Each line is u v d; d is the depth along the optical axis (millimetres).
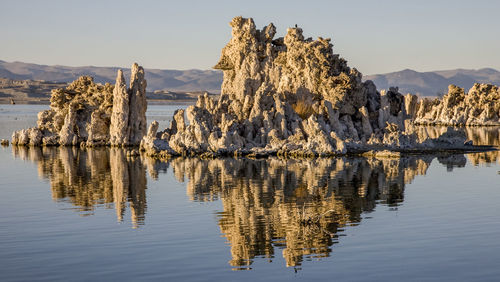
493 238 44250
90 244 43719
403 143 109875
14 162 95500
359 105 114812
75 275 36938
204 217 52625
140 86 123062
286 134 105750
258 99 108625
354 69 113938
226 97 121688
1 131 174875
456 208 55625
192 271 37469
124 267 38344
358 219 51312
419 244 42781
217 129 106375
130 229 48281
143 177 77688
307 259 39625
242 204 58500
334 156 99625
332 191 65625
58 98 127438
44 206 58250
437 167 85625
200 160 96188
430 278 35656
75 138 124375
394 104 124438
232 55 124000
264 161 93562
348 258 39656
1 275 37094
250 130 106688
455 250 41219
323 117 111062
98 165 91062
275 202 59438
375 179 74000
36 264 39125
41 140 126688
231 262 39125
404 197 61719
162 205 58406
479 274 36281
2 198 62844
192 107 105875
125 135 120875
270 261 39250
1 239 45344
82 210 56156
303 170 82438
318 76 113125
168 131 118188
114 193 65688
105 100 125250
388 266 37938
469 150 109875
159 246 43000
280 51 122500
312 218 50312
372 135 110750
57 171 84438
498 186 68625
